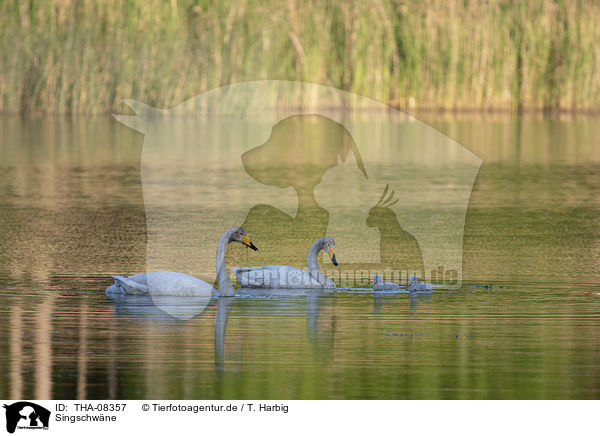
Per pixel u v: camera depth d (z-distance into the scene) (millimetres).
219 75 118625
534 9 138625
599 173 79750
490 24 136375
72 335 29641
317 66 120750
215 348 28219
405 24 131750
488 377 25547
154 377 25484
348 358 27203
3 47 129250
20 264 42031
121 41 124500
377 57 126250
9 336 29500
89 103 129250
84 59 127688
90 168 82375
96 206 60500
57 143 103875
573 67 140875
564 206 61312
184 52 120750
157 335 29766
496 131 116688
